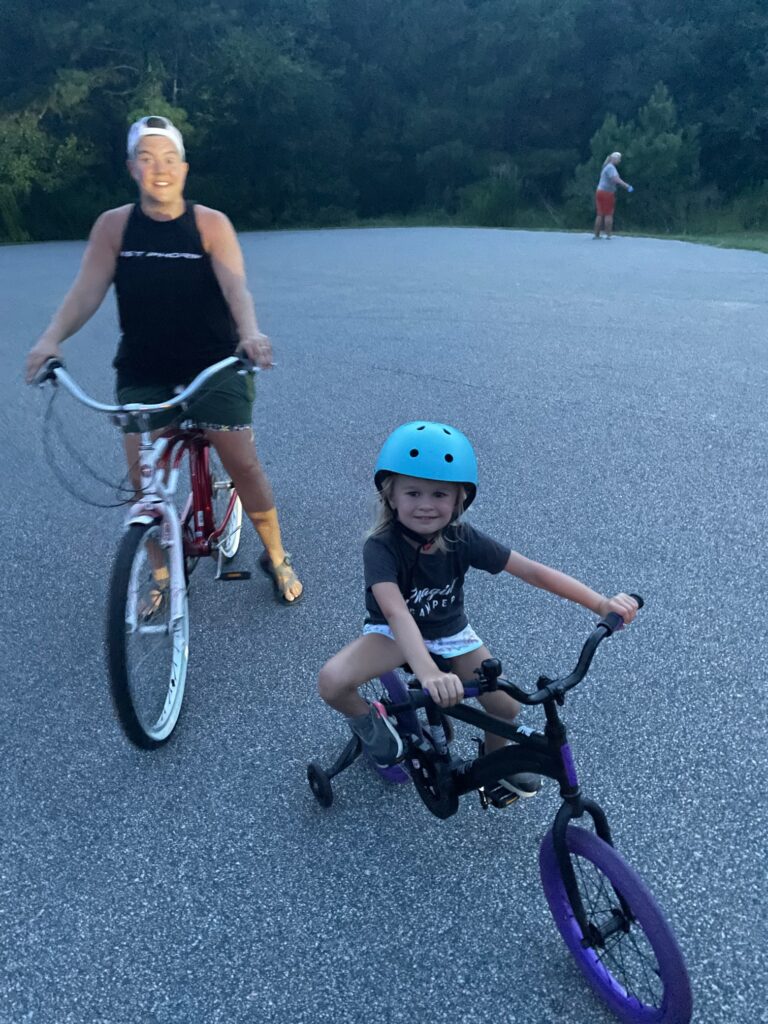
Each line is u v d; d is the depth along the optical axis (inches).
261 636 160.9
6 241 1315.2
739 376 308.2
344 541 197.9
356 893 104.9
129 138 135.9
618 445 245.6
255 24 1518.2
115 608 116.9
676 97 1509.6
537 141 1621.6
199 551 153.7
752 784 119.6
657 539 189.8
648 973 91.5
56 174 1346.0
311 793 121.5
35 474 241.9
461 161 1592.0
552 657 149.3
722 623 157.8
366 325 419.2
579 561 181.3
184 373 147.8
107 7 1339.8
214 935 99.7
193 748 131.1
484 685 83.7
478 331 395.9
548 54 1553.9
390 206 1663.4
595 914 92.8
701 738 128.8
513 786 104.4
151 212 138.7
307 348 374.0
